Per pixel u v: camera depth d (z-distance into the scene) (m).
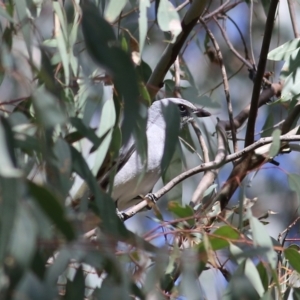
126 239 4.88
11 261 3.90
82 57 6.52
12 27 5.77
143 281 5.17
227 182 6.40
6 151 4.17
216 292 5.91
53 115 4.31
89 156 6.49
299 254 5.78
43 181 5.00
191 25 7.57
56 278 4.64
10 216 3.80
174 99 9.12
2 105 5.39
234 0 11.23
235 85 12.13
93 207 5.23
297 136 7.29
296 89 7.72
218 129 8.41
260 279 5.75
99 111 6.89
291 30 11.21
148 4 6.09
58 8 6.14
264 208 12.19
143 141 5.44
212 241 5.48
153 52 10.20
